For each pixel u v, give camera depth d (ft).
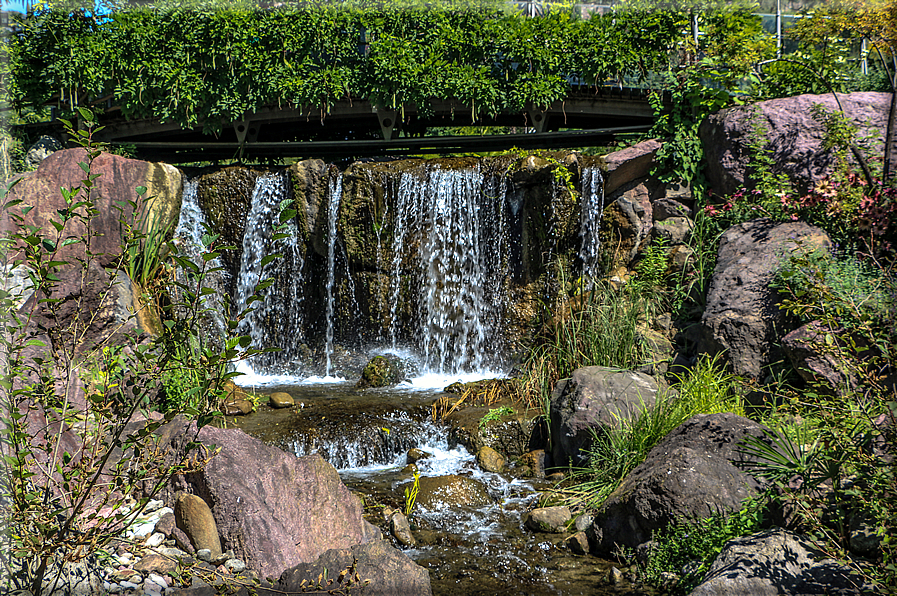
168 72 36.78
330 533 15.85
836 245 24.02
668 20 34.50
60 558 12.17
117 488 12.14
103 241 28.07
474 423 24.58
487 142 39.22
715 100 32.27
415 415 25.82
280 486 15.64
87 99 38.60
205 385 11.82
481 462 22.93
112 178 29.84
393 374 32.40
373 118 40.68
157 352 17.13
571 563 16.75
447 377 34.04
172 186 32.86
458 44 36.24
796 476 14.87
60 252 26.50
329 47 36.60
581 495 19.92
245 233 36.73
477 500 20.27
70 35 36.35
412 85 36.32
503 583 15.69
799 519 14.42
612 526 17.25
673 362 25.85
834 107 28.40
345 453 23.29
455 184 35.14
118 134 40.93
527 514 19.53
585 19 37.29
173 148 43.04
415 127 42.27
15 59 35.65
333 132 43.65
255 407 26.61
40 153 37.76
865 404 13.67
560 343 27.99
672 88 33.60
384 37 36.32
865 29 27.12
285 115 38.88
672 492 16.24
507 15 36.63
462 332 35.47
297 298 37.45
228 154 43.24
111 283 12.85
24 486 10.95
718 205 30.27
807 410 16.30
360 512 17.03
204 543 14.23
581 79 36.60
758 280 23.90
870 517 12.94
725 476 16.35
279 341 37.14
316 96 36.70
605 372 23.18
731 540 14.30
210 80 37.32
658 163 32.73
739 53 32.55
